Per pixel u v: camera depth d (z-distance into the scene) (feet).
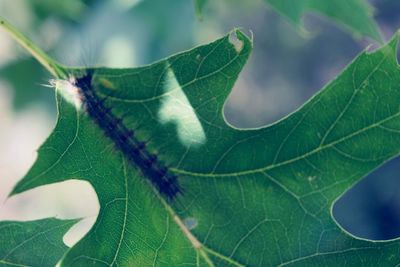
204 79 0.87
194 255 0.87
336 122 0.85
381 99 0.84
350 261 0.85
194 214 0.87
